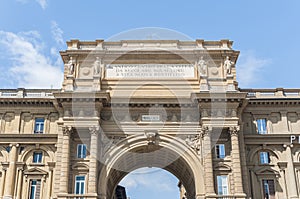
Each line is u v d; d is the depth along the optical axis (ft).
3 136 150.92
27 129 153.79
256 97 158.30
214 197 134.21
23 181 147.23
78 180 141.28
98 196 137.08
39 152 151.53
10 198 142.92
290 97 157.79
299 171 148.97
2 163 148.15
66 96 143.64
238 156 140.26
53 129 153.69
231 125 143.13
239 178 137.80
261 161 150.71
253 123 155.02
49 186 145.48
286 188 146.41
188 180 161.68
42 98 154.20
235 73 155.02
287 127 154.51
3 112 155.74
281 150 151.74
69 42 158.61
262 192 145.48
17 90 159.02
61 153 143.64
